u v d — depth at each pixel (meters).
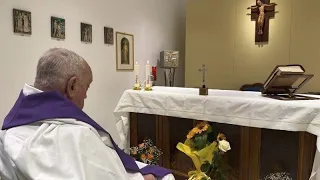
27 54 2.31
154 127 2.33
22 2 2.24
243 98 1.81
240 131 1.87
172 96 2.13
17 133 0.86
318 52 3.31
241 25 3.82
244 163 1.86
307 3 3.33
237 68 3.91
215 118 1.92
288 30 3.47
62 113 0.89
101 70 3.11
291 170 1.70
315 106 1.53
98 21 3.04
